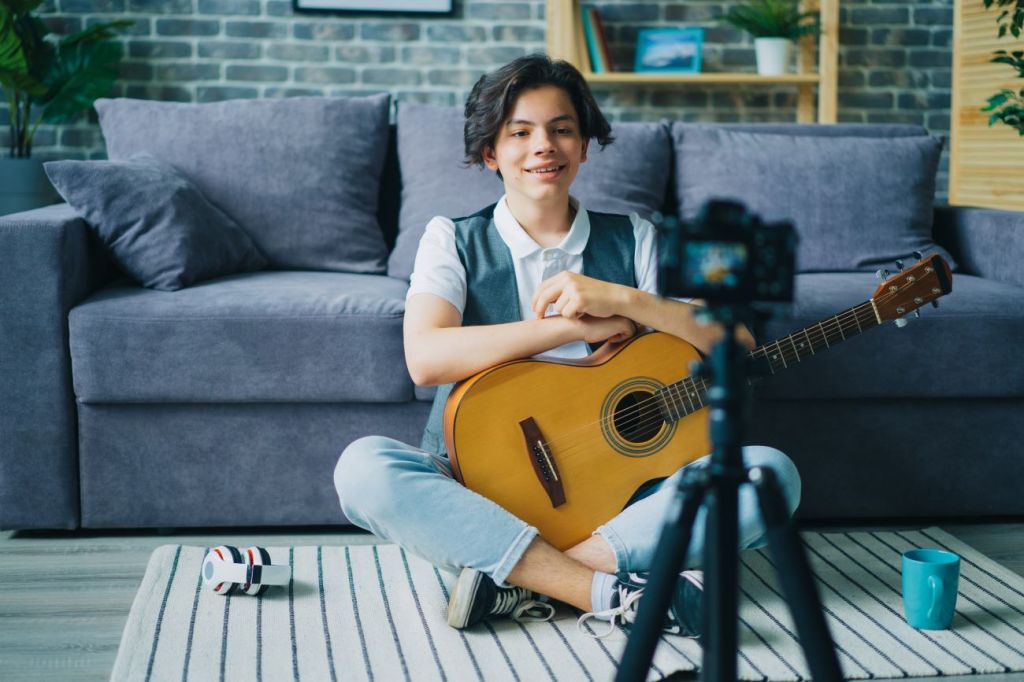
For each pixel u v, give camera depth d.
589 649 1.70
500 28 3.83
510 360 1.80
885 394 2.32
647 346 1.83
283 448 2.28
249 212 2.73
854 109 4.05
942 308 2.32
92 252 2.41
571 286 1.81
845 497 2.37
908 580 1.78
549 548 1.75
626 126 2.92
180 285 2.38
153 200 2.43
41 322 2.21
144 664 1.63
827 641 0.94
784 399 2.34
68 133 3.67
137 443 2.26
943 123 4.07
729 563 0.93
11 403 2.23
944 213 2.95
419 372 1.82
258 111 2.83
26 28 3.46
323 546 2.20
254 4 3.73
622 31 3.94
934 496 2.39
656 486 1.85
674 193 2.95
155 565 2.05
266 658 1.66
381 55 3.80
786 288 0.96
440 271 1.92
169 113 2.81
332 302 2.26
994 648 1.71
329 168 2.79
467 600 1.73
